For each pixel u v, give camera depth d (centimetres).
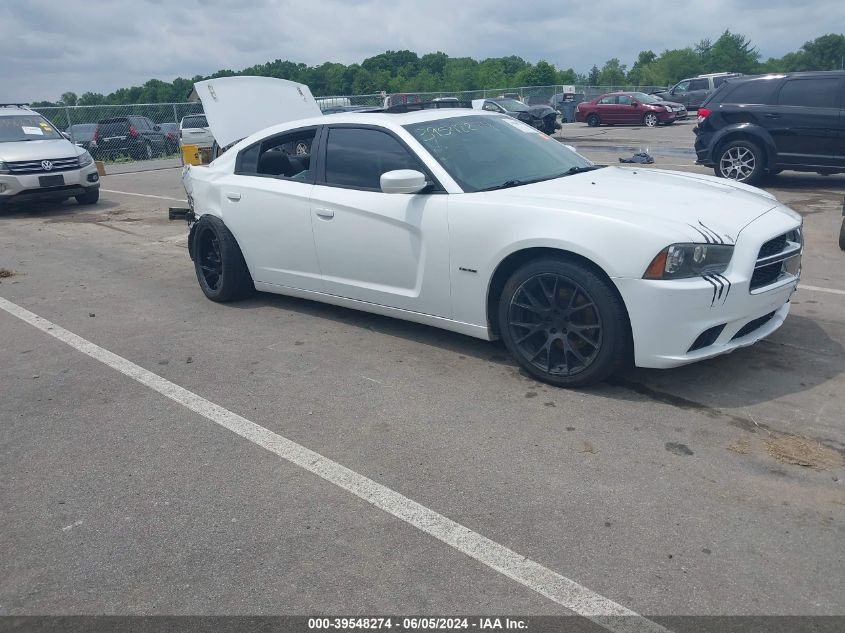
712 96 1089
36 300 629
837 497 288
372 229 457
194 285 661
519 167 461
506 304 406
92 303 613
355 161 477
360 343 484
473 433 353
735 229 372
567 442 340
